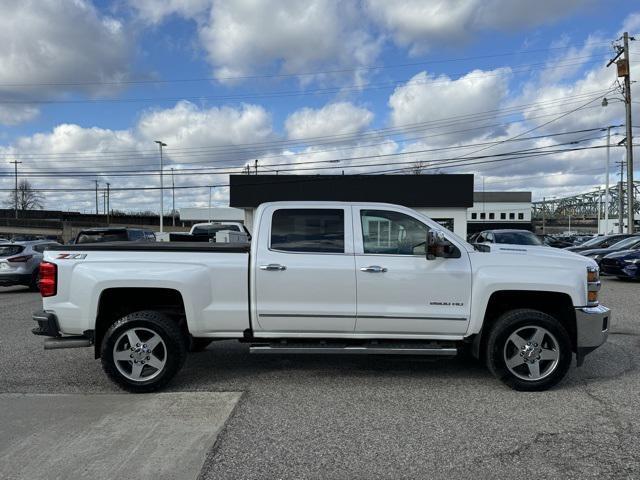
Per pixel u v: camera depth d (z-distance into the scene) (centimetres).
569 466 361
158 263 529
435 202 3475
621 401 488
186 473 353
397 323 528
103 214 8700
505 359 519
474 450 387
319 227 540
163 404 488
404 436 413
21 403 493
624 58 2755
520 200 8144
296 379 567
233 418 452
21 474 351
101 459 374
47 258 536
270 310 527
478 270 526
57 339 538
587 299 530
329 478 347
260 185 3597
